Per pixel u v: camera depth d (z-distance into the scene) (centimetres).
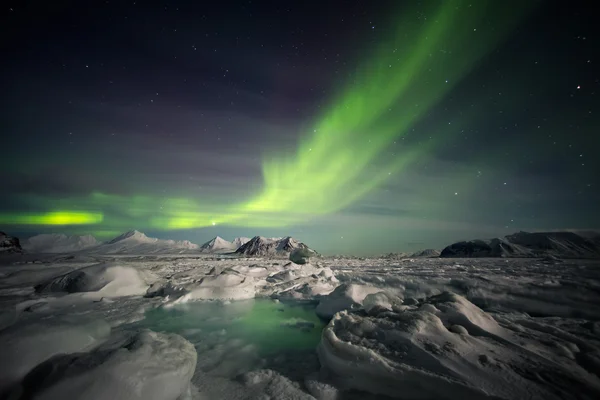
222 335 706
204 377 466
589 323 578
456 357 383
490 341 443
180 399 371
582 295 762
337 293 923
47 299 974
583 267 1446
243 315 910
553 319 636
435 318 483
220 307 1023
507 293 855
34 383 328
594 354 418
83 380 315
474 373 353
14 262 2714
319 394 400
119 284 1173
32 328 407
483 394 319
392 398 380
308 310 988
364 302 726
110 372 325
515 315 688
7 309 630
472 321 497
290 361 536
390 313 538
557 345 441
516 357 393
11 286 1228
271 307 1032
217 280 1251
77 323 467
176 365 376
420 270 1656
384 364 394
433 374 360
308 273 1742
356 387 410
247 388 425
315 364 518
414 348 414
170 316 892
